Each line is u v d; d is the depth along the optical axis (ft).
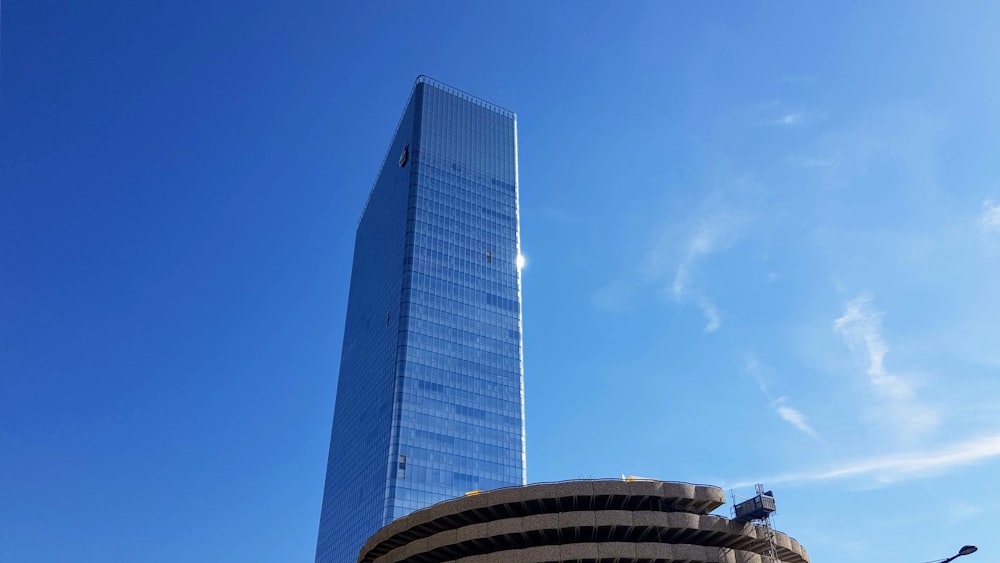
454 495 528.22
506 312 631.97
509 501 181.37
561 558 168.66
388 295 625.00
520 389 604.08
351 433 620.08
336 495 613.93
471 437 559.38
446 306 603.26
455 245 635.66
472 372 587.27
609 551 168.76
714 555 172.65
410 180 648.79
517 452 574.15
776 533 188.03
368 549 214.48
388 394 559.79
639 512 176.14
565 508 185.26
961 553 121.60
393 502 503.61
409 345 570.05
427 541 186.50
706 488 187.42
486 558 173.27
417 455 530.27
